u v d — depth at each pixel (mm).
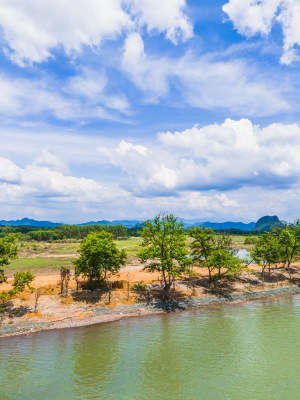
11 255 34656
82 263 40844
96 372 21969
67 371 22094
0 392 19125
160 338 28906
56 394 18922
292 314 37188
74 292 40750
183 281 49844
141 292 43375
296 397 18406
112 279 49406
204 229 51875
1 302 36031
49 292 40219
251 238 135750
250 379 20719
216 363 23312
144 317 36000
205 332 30578
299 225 62969
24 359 24172
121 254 44250
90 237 43531
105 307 37500
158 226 43562
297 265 70750
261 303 43125
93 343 27656
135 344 27391
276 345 26891
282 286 52719
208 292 46562
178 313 37844
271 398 18312
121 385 20062
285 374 21422
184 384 20141
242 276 56125
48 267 60906
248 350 25750
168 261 42062
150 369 22344
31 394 18922
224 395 18703
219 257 48656
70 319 33781
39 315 33688
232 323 33594
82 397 18531
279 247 57031
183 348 26359
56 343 27672
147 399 18297
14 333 29984
